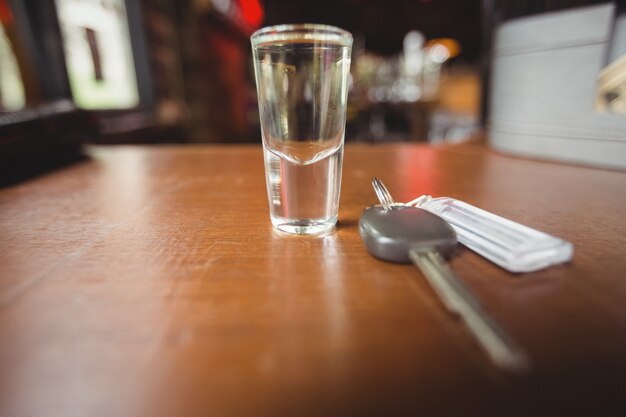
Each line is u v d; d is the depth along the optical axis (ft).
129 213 0.81
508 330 0.42
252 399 0.35
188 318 0.45
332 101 0.64
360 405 0.34
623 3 1.00
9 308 0.47
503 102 1.43
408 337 0.42
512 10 1.31
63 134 1.33
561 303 0.46
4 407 0.34
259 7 7.73
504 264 0.53
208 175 1.17
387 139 9.55
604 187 0.96
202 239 0.67
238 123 6.67
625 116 1.08
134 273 0.55
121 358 0.39
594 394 0.35
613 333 0.42
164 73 3.97
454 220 0.63
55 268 0.57
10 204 0.88
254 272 0.55
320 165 0.66
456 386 0.36
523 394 0.35
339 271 0.55
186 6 4.35
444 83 8.59
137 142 3.29
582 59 1.12
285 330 0.43
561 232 0.67
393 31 13.07
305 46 0.60
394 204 0.66
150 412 0.34
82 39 2.68
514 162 1.30
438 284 0.46
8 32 2.15
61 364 0.39
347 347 0.40
